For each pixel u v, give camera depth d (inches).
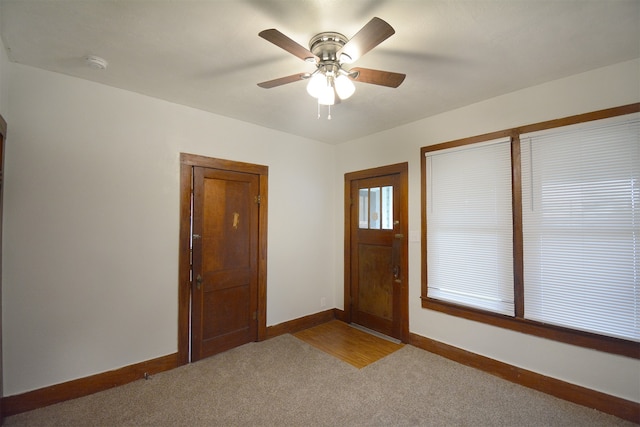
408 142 130.0
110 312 94.0
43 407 82.7
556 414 80.4
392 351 121.2
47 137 84.8
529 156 95.2
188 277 110.7
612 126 81.0
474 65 81.8
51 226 85.0
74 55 77.5
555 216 90.0
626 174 78.9
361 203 152.7
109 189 94.3
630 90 78.7
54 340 85.0
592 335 82.9
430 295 120.6
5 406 78.1
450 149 114.7
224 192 121.8
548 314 90.7
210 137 117.3
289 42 57.7
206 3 58.0
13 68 80.7
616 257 79.9
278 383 96.8
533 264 94.0
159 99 104.7
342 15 61.5
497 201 102.2
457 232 112.7
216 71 85.7
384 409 83.3
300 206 149.9
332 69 69.3
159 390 92.3
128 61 80.4
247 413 81.6
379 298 142.4
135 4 58.4
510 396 89.0
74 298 88.2
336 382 97.4
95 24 64.8
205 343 115.0
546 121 92.0
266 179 135.6
